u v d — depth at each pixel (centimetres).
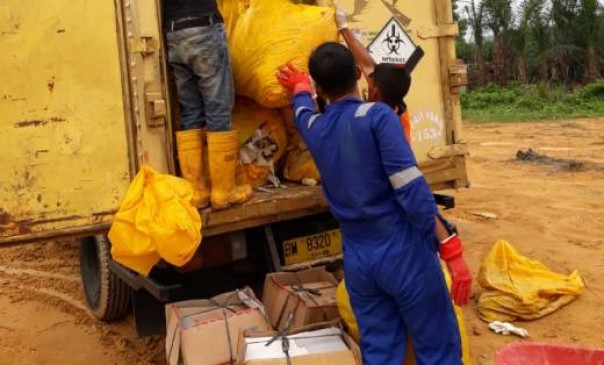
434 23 534
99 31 391
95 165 396
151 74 406
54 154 387
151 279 460
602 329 512
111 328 584
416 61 491
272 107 447
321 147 339
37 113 382
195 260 456
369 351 344
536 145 1502
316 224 495
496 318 532
